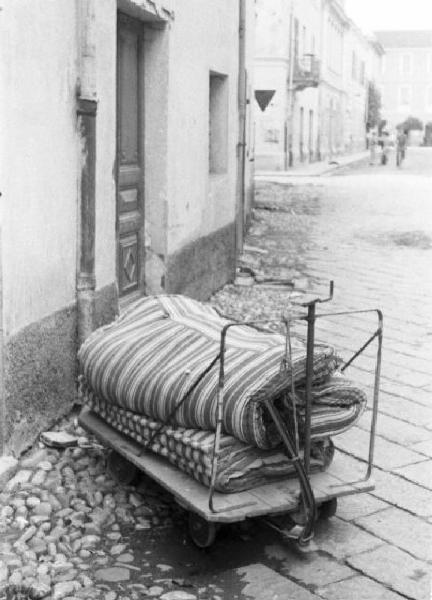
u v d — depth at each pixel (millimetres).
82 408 5953
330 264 12898
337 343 8266
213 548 4332
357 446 5664
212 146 10844
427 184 29016
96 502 4715
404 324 9156
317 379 4219
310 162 45750
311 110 45312
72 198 5844
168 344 4695
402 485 5113
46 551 4215
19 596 3838
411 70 98250
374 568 4195
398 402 6586
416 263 13203
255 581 4062
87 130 5891
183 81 8430
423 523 4656
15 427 5027
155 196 8031
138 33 7691
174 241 8352
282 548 4352
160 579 4055
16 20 4871
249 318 9070
